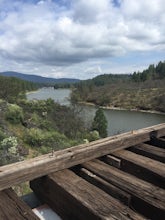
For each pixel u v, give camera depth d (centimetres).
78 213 124
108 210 115
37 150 1477
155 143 239
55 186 142
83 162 175
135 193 134
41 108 2480
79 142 1797
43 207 148
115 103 7019
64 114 2516
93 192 131
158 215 123
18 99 3231
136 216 111
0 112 1797
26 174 145
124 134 221
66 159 163
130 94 7606
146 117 4994
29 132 1622
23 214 116
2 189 137
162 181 159
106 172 159
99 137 2256
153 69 11025
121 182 146
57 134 1764
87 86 8256
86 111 3503
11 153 1249
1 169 142
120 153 197
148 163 176
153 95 7106
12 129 1662
